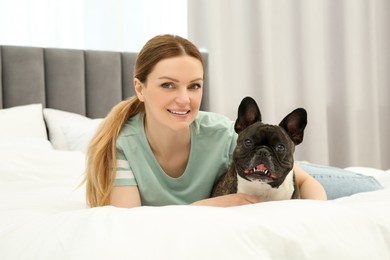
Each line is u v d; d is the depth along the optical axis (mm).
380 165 3854
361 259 817
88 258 693
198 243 733
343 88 3672
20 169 1846
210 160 1451
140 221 804
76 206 1492
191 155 1439
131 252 702
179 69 1237
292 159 1261
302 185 1458
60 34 2848
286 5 3451
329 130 3727
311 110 3502
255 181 1232
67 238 778
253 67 3389
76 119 2594
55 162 1951
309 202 968
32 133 2361
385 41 3818
